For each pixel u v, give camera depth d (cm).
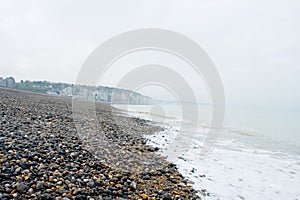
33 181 464
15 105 1570
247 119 3847
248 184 781
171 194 590
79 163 643
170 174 755
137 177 657
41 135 845
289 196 707
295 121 3872
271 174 919
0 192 402
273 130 2456
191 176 783
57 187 467
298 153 1355
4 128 846
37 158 590
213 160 1052
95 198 468
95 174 595
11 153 582
